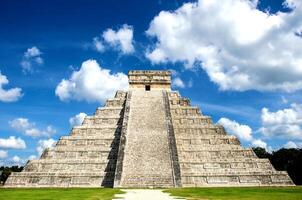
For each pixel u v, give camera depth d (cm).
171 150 4612
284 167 8581
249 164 4981
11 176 4850
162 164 4416
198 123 5691
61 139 5447
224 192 3303
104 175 4784
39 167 5047
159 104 5653
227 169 4922
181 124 5656
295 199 2528
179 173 4284
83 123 5762
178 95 6259
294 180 8112
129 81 6494
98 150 5238
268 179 4719
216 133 5488
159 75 6519
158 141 4781
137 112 5434
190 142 5341
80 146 5372
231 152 5172
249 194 3052
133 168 4378
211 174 4756
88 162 5038
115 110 5922
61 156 5241
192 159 5081
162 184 4162
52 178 4806
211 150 5197
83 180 4762
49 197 2692
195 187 4369
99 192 3312
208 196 2816
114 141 5356
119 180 4222
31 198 2584
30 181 4794
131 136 4884
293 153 8450
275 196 2822
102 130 5584
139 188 4012
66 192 3369
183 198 2597
